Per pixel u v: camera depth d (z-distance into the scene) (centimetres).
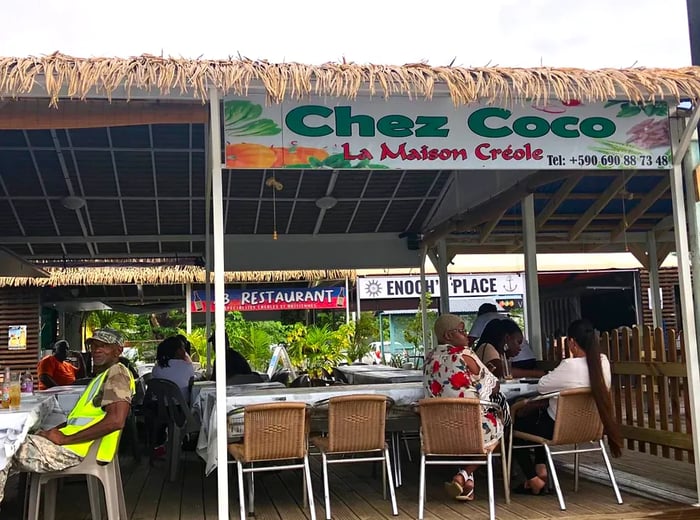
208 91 398
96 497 413
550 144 459
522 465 495
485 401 434
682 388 516
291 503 480
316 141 432
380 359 1578
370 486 527
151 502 492
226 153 422
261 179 728
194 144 625
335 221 877
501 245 981
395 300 1582
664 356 531
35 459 363
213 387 575
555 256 1232
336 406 432
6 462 346
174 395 571
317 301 1245
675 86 419
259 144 426
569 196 808
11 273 873
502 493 492
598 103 466
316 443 456
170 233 845
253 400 458
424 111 447
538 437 455
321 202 778
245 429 416
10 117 400
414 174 761
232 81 377
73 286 1270
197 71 374
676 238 466
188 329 1216
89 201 733
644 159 466
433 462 435
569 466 572
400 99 445
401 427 505
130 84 368
